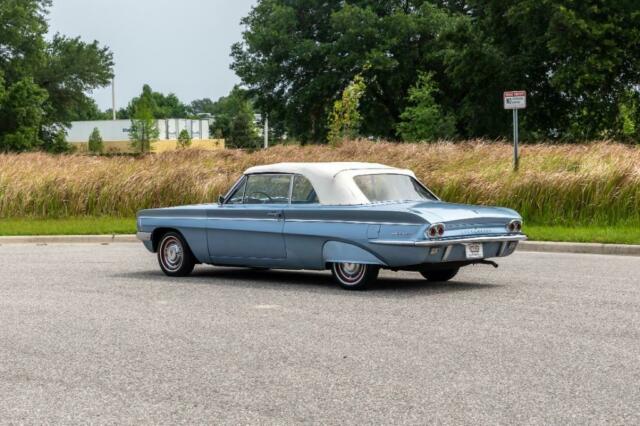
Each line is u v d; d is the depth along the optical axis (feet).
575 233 58.13
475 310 31.94
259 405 20.04
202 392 21.22
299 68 205.46
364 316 31.01
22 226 73.05
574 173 66.18
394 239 35.42
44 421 19.12
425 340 26.68
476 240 36.19
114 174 84.43
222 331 28.63
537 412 19.11
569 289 37.06
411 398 20.35
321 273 44.42
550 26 144.36
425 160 79.15
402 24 189.16
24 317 31.78
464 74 169.58
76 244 64.08
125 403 20.40
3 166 87.71
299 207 38.34
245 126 373.61
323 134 207.62
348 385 21.61
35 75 280.72
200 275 44.11
